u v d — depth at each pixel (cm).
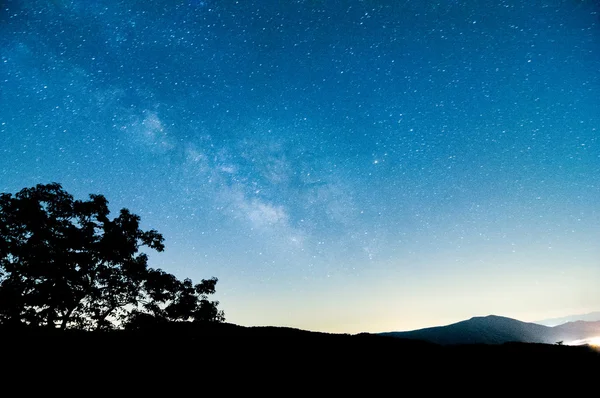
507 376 868
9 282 1182
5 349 858
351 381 809
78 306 1334
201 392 686
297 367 901
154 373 775
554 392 750
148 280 1512
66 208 1348
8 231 1213
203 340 1148
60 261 1266
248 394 692
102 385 685
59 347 919
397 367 945
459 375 879
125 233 1500
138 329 1348
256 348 1076
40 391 634
